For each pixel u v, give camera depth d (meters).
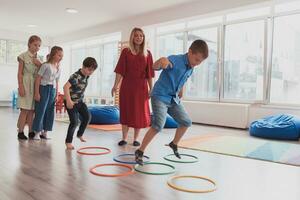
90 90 10.23
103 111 5.67
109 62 9.40
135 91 3.64
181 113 2.80
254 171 2.68
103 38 9.16
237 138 4.54
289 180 2.43
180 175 2.50
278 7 5.67
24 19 7.77
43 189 2.09
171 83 2.65
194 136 4.68
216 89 6.71
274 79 5.80
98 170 2.57
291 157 3.23
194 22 7.05
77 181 2.28
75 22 8.01
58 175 2.42
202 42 2.58
